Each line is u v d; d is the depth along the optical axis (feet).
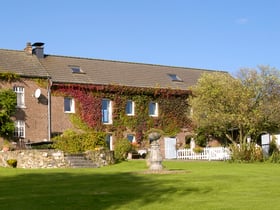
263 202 43.60
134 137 141.59
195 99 129.59
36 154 93.86
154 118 145.28
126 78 145.38
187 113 151.02
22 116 122.62
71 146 103.04
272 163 100.42
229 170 79.10
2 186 59.16
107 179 64.80
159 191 51.55
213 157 126.31
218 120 121.19
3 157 98.99
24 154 95.30
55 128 127.65
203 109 124.77
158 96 147.02
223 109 121.80
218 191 51.70
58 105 128.98
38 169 87.20
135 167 90.53
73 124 130.82
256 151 106.52
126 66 153.17
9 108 119.03
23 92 123.95
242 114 118.21
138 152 130.52
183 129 149.69
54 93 128.77
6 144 117.29
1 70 121.70
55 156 93.86
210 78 127.65
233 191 51.60
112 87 137.80
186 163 102.63
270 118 118.21
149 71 155.53
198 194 49.57
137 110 142.51
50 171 81.15
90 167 93.86
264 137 126.93
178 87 151.53
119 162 104.63
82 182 61.77
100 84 135.95
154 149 78.13
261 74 123.75
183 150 135.44
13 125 119.34
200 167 87.86
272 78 122.83
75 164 94.38
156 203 43.91
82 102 132.87
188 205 42.57
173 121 148.36
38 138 124.36
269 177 65.41
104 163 98.63
